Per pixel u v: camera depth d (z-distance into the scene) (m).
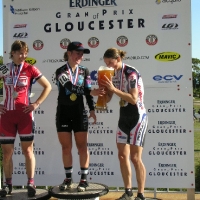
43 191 3.87
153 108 4.21
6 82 3.51
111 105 4.29
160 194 4.49
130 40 4.19
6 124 3.52
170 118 4.19
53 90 4.36
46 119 4.41
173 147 4.20
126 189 3.52
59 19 4.31
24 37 4.39
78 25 4.28
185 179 4.20
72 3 4.28
